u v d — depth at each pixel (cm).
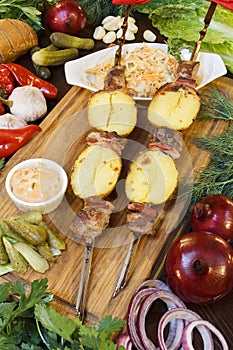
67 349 95
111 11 175
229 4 114
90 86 147
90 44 165
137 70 149
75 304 110
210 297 108
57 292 111
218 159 135
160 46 159
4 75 150
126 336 106
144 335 104
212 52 171
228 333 111
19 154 134
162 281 117
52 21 165
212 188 127
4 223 116
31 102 144
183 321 109
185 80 139
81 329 95
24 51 161
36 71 159
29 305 100
